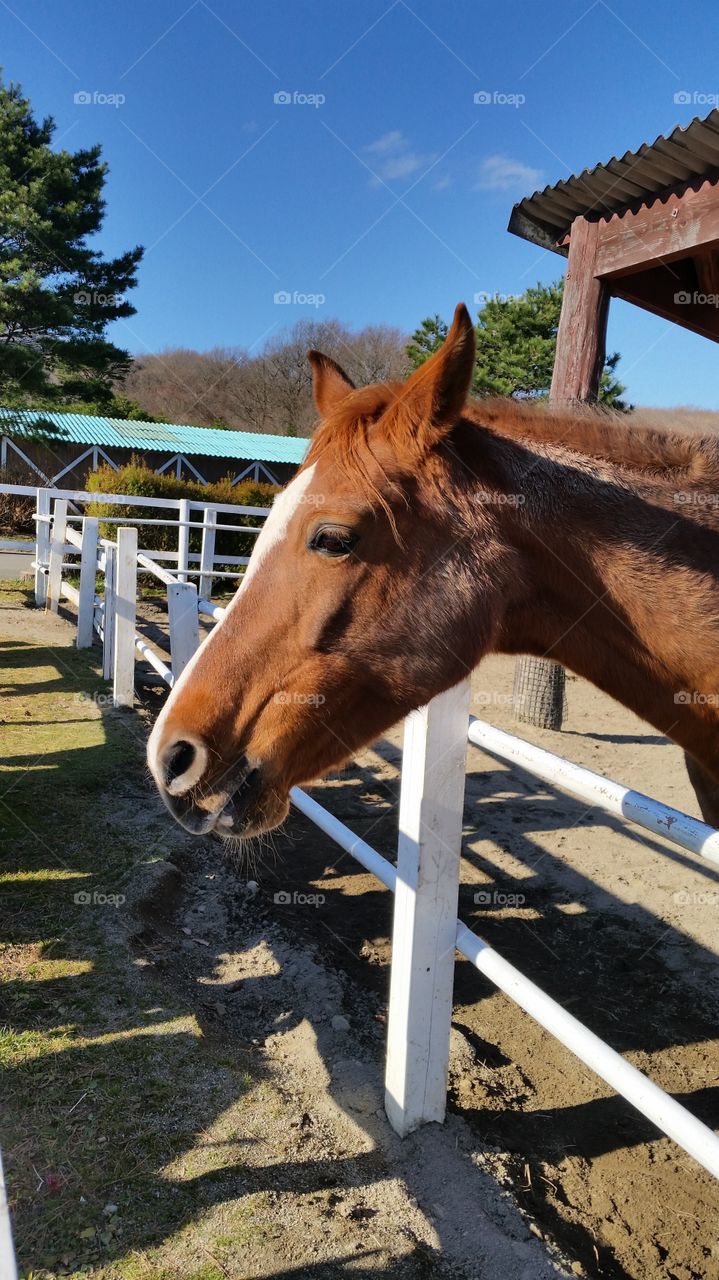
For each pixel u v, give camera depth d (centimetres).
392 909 389
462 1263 189
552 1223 213
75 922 318
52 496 1070
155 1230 187
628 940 377
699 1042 304
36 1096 225
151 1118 222
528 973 347
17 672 735
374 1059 270
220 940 344
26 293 1805
